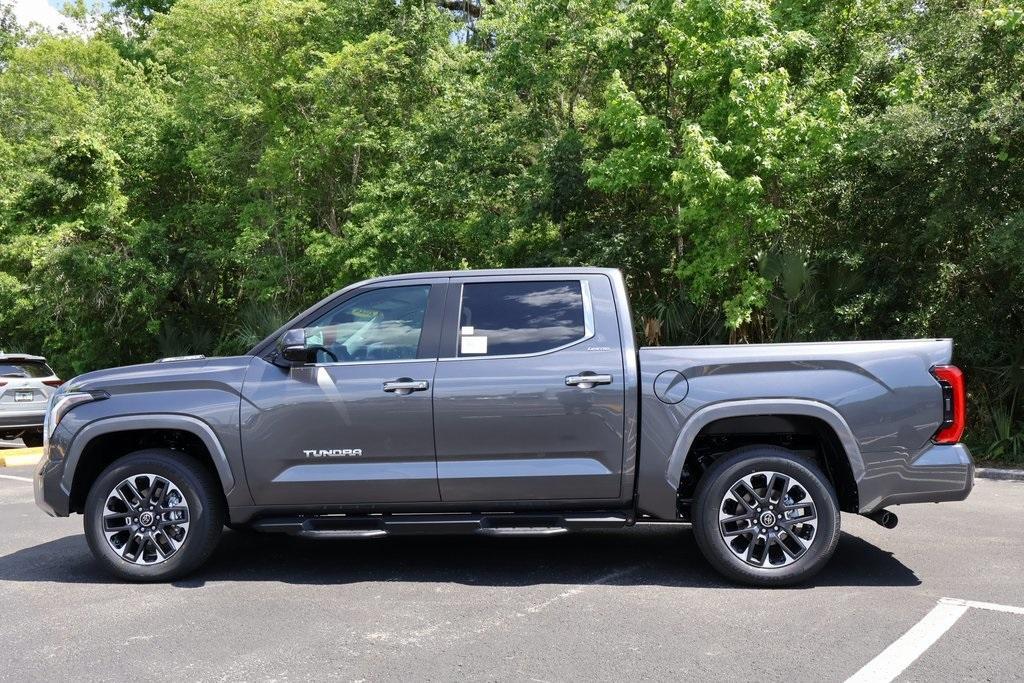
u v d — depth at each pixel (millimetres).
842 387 5371
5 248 24594
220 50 22484
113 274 24234
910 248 12898
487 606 5047
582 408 5445
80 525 7809
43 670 4133
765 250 14594
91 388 5770
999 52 11625
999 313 12133
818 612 4836
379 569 5938
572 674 3979
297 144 21953
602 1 18203
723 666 4051
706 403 5402
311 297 23094
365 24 22641
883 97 14031
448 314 5703
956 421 5379
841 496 5637
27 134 30188
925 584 5391
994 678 3881
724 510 5418
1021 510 7945
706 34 14211
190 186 27594
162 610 5059
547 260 17891
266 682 3938
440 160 19719
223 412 5605
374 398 5516
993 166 11492
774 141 13320
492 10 20250
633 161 14812
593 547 6523
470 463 5496
